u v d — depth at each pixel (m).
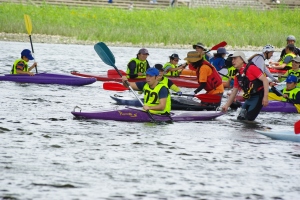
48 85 46.00
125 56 75.44
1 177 21.30
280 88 42.44
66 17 100.62
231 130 31.06
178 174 22.55
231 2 139.75
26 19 48.06
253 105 33.38
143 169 22.98
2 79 46.59
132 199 19.67
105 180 21.45
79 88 45.62
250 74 32.62
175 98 37.38
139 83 35.44
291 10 128.50
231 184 21.67
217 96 37.44
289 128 32.38
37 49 77.44
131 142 27.19
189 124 32.19
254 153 26.30
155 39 92.56
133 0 133.38
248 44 97.00
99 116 32.03
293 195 20.83
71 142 26.70
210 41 94.44
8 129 28.84
